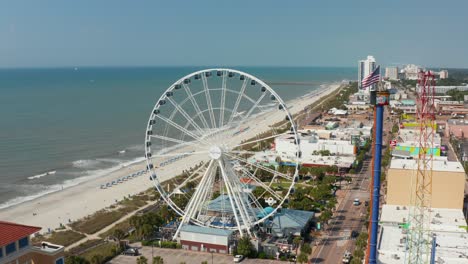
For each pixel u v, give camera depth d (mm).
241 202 145875
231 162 153000
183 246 143375
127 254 138625
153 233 153500
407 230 128125
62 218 175375
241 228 143750
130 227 160375
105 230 162125
